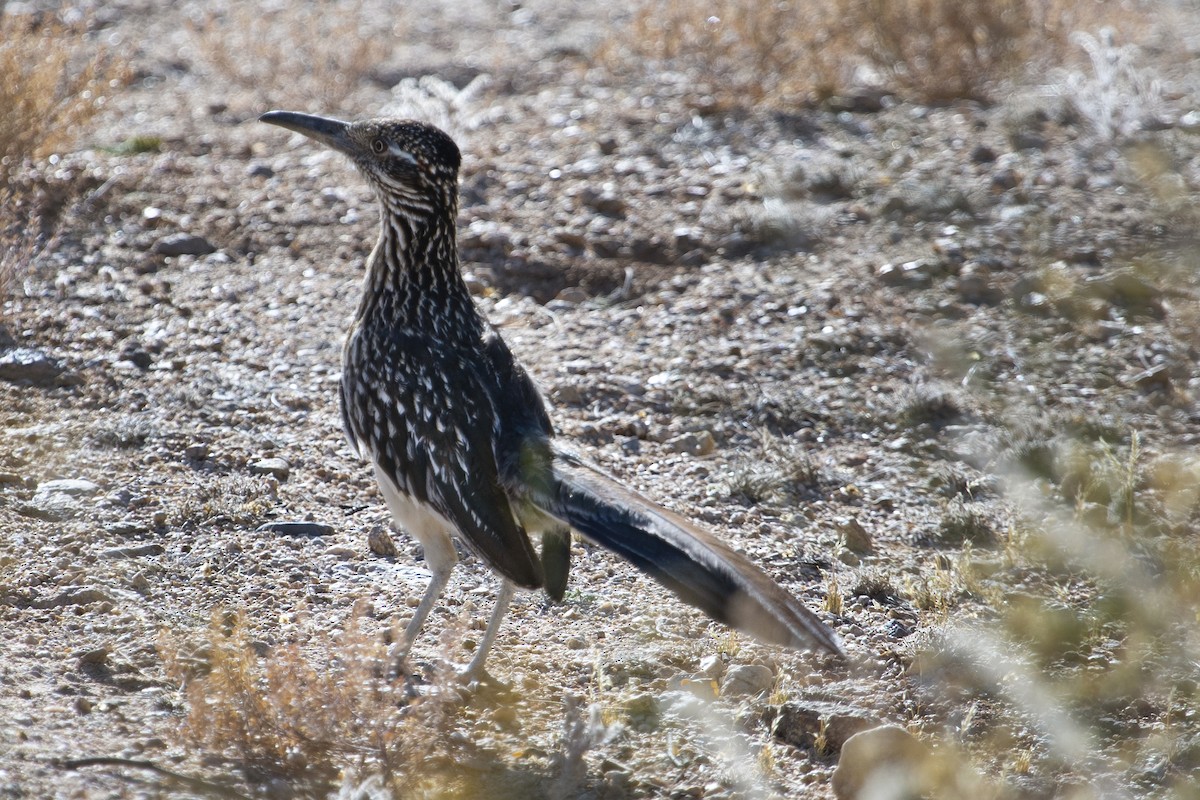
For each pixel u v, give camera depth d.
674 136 18.14
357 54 19.89
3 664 7.70
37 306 12.80
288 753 7.18
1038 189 16.31
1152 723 8.04
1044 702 8.00
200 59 21.03
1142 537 10.28
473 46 22.77
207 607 8.63
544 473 7.33
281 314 13.19
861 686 8.28
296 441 11.01
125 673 7.79
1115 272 14.15
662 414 11.97
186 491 10.07
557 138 18.06
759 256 15.04
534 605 9.17
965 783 7.31
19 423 10.90
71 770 6.80
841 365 12.87
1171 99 19.75
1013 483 11.27
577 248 15.01
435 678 7.77
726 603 6.30
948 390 12.57
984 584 9.68
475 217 15.59
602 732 7.40
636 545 6.74
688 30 20.11
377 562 9.48
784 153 17.50
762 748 7.71
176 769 6.98
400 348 8.38
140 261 13.98
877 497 10.95
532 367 12.52
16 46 14.67
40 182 14.99
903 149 17.73
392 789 7.09
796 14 19.44
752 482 10.82
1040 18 20.62
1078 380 12.76
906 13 19.45
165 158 16.59
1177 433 11.96
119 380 11.70
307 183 16.20
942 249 14.95
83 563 8.91
